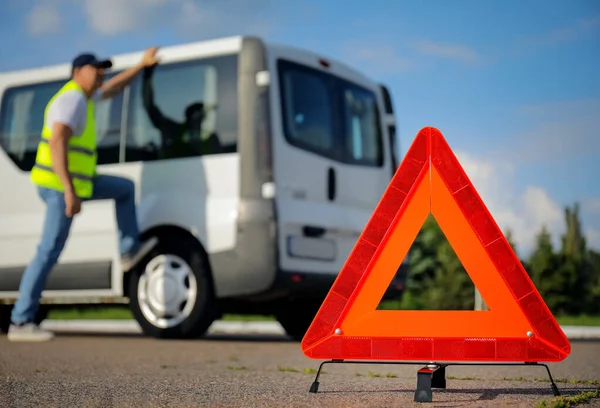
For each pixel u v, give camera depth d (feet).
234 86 10.91
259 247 10.52
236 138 10.80
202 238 10.80
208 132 10.98
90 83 10.71
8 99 12.53
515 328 5.47
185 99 11.19
